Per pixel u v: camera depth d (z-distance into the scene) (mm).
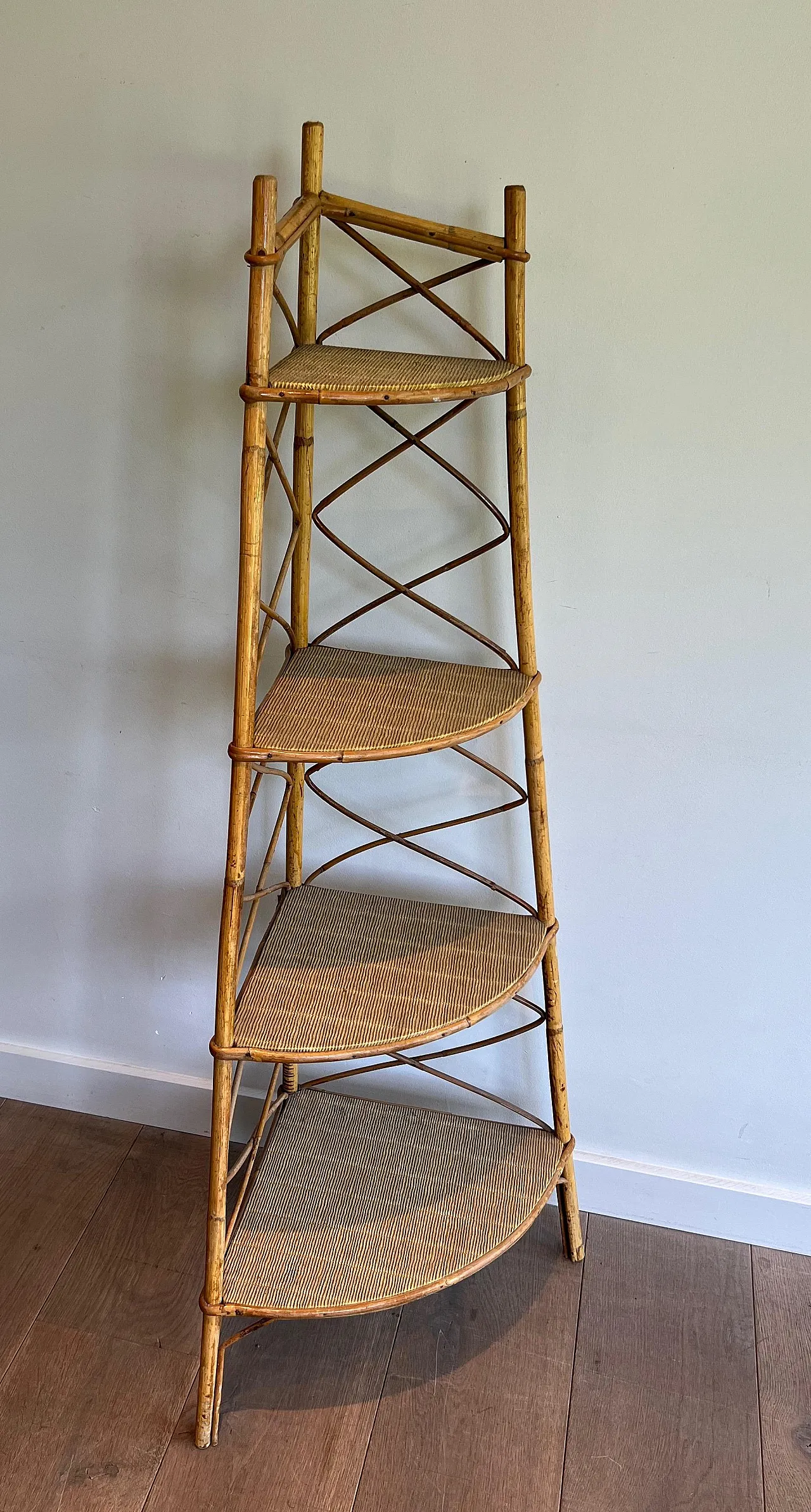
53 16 1425
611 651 1587
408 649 1664
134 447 1620
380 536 1598
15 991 2018
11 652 1780
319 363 1349
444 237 1362
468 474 1536
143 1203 1851
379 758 1317
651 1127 1857
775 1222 1831
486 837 1734
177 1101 1983
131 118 1455
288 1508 1435
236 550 1641
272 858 1815
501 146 1381
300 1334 1660
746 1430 1552
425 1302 1716
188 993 1936
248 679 1295
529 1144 1712
